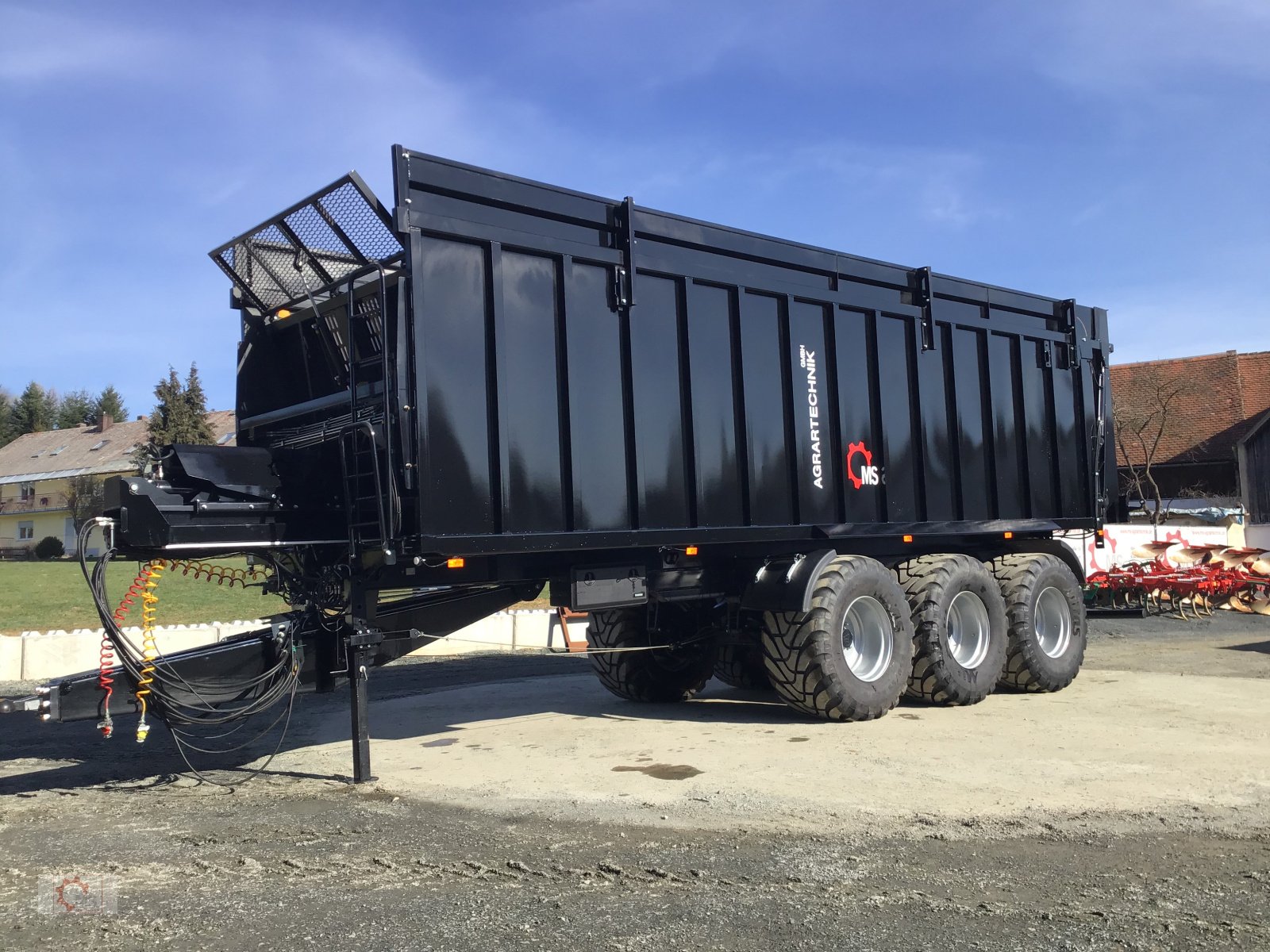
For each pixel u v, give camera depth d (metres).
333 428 6.39
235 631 13.05
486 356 6.01
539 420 6.23
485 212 6.07
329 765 6.62
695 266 7.15
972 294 9.11
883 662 7.78
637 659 8.95
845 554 8.22
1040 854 4.42
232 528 5.72
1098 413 10.38
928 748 6.62
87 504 47.16
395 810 5.38
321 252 6.55
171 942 3.60
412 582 6.24
